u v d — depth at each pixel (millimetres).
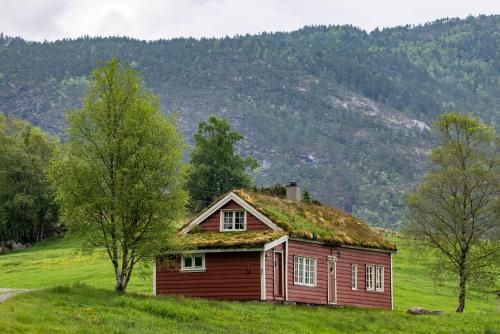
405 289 91438
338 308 60875
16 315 37219
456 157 71438
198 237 60406
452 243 69875
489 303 90312
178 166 51656
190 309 46906
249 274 57938
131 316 42750
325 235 63625
